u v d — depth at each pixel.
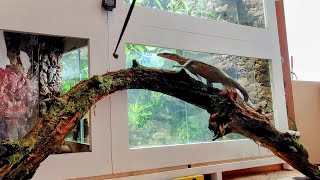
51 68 0.87
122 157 0.89
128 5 0.95
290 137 0.88
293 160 0.89
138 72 0.82
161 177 0.93
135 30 0.95
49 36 0.84
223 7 1.20
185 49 1.05
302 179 1.01
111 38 0.91
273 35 1.28
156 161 0.94
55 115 0.62
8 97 0.80
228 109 0.85
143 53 0.98
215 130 0.85
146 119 0.97
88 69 0.87
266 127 0.87
